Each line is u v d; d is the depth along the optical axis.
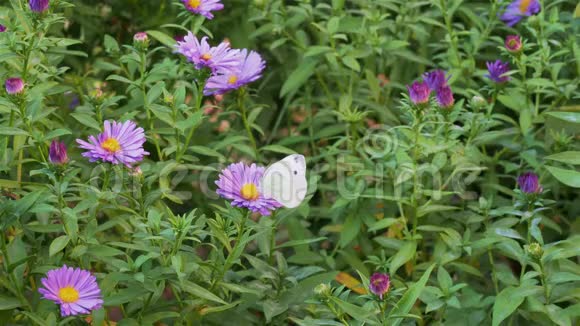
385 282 0.88
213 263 0.93
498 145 1.10
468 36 1.15
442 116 0.99
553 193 1.04
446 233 1.00
